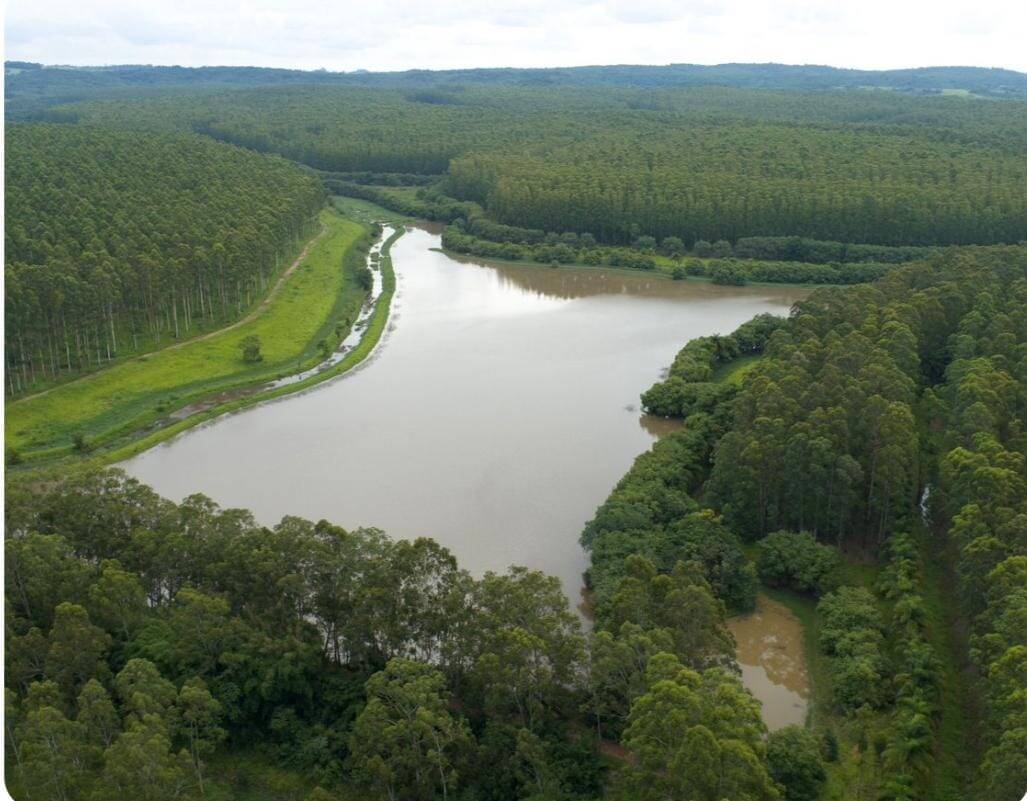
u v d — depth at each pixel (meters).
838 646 115.81
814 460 136.88
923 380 186.12
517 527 151.88
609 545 131.50
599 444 184.62
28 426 185.38
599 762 95.50
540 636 100.12
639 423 195.25
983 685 102.56
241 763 99.44
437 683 94.62
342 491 164.25
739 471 143.38
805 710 110.25
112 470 128.38
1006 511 117.06
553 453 180.25
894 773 95.62
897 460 136.00
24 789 85.81
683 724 82.12
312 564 110.31
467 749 94.06
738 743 79.69
